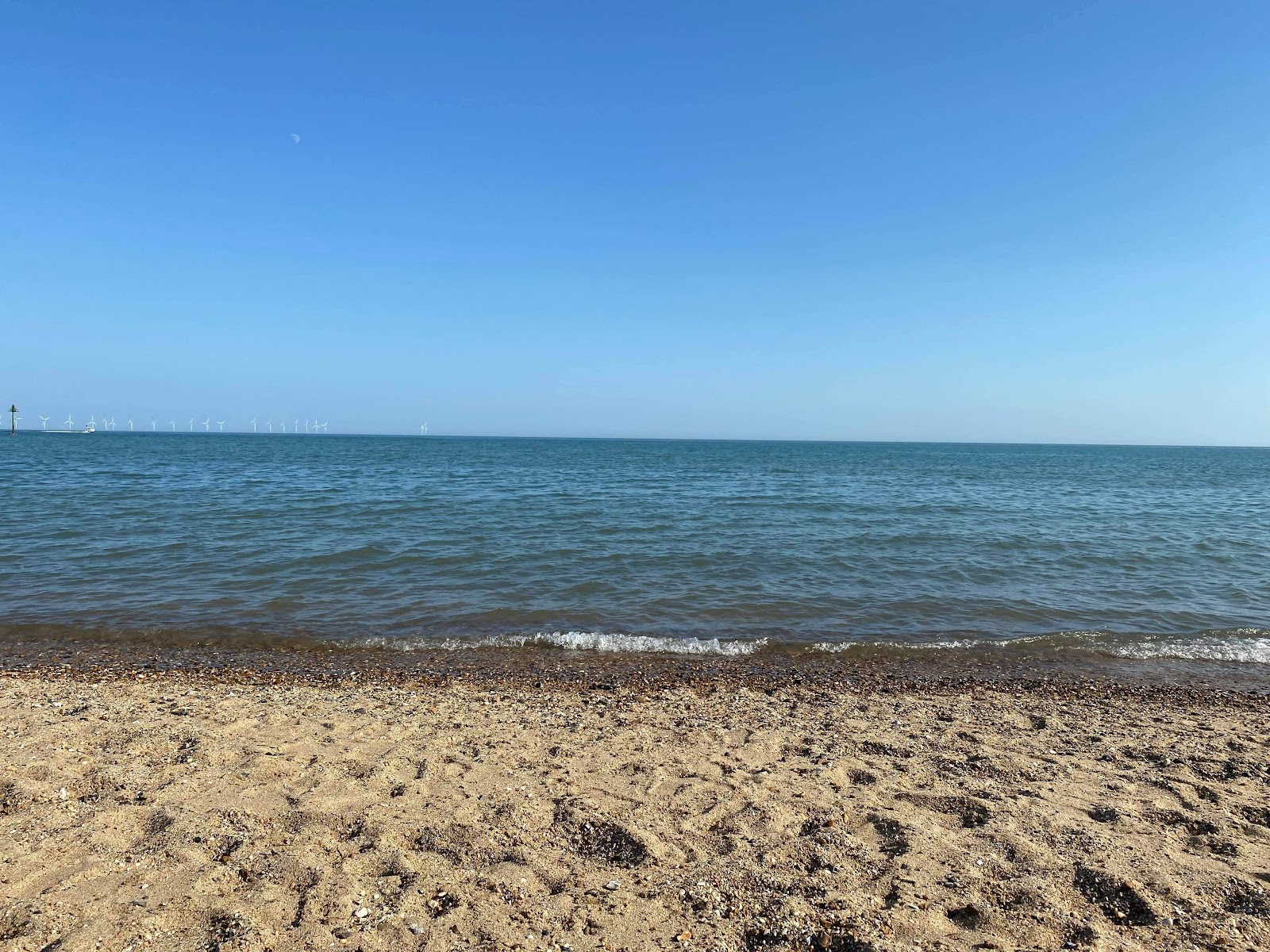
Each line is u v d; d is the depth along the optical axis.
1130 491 41.09
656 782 5.46
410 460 67.19
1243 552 18.66
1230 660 10.34
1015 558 17.38
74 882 3.91
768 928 3.63
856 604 13.05
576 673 9.41
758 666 9.82
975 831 4.68
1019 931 3.61
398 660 9.84
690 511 25.88
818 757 6.11
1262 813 5.02
